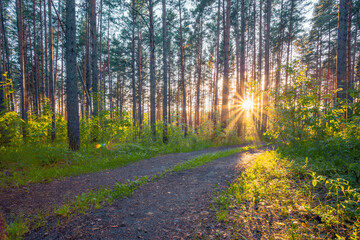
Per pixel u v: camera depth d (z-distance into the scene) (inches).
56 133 458.6
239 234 95.1
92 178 226.1
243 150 402.0
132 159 333.7
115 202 152.1
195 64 1199.6
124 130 496.4
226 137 570.3
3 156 253.3
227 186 168.9
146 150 411.5
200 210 128.6
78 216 128.3
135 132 557.9
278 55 946.1
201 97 1520.7
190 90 1450.5
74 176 234.1
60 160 283.6
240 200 131.3
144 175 235.9
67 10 317.7
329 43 973.2
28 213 135.4
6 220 124.3
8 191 178.7
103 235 104.8
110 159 320.8
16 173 223.5
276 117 304.0
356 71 724.7
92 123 420.2
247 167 222.8
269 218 107.0
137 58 1044.5
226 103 600.4
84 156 313.6
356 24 762.8
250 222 105.1
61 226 115.3
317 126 236.5
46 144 356.5
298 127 271.9
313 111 245.4
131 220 122.1
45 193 176.4
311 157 214.4
